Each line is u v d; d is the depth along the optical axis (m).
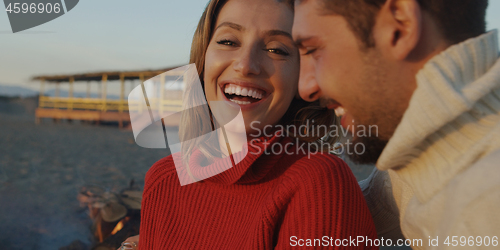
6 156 9.21
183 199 1.18
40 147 11.36
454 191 0.53
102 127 23.41
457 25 0.55
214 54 1.01
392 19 0.55
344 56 0.60
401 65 0.57
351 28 0.58
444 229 0.53
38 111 27.70
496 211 0.46
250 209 1.05
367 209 0.96
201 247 1.09
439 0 0.54
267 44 0.97
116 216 2.63
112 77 25.66
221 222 1.09
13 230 3.73
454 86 0.52
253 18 0.96
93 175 6.90
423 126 0.54
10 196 5.17
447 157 0.58
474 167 0.52
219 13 1.04
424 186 0.61
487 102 0.55
